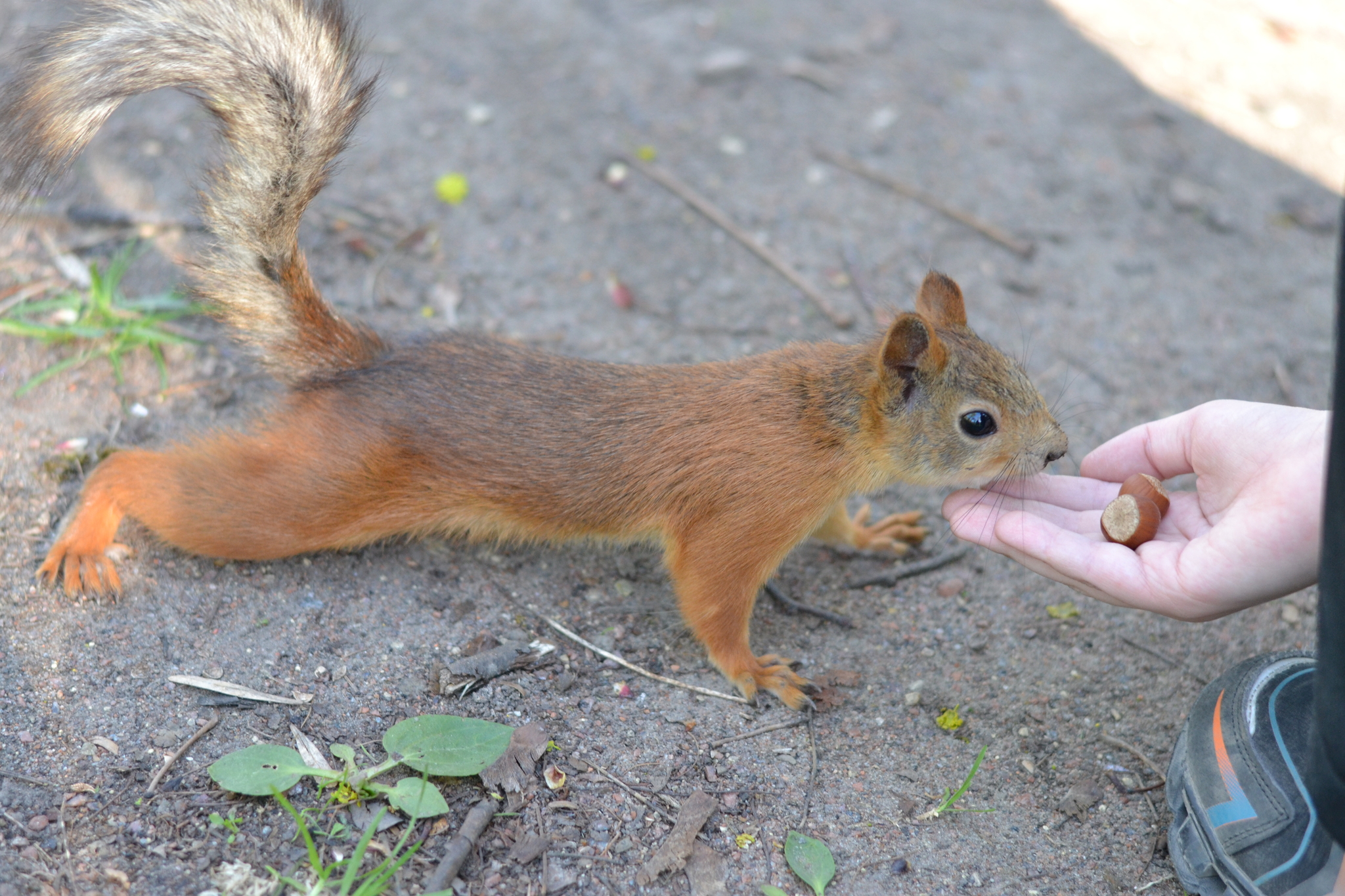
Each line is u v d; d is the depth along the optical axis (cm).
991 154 126
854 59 132
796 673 101
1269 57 139
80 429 105
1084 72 133
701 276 117
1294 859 91
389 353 101
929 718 99
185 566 101
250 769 94
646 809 95
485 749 95
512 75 128
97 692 96
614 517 101
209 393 107
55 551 99
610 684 99
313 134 99
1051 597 104
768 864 94
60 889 91
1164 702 100
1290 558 92
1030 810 97
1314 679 92
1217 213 123
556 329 114
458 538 104
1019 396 99
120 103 98
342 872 92
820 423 99
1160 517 96
